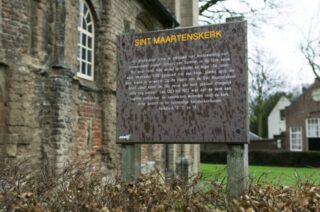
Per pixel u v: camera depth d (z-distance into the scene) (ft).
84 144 37.60
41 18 32.09
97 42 42.01
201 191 16.71
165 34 21.12
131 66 21.67
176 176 20.54
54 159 30.60
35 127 30.83
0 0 28.94
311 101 142.61
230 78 19.76
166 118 20.77
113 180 20.16
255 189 18.52
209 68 20.17
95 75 41.83
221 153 121.80
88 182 15.89
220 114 19.80
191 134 20.24
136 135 21.27
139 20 54.44
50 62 32.09
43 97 31.37
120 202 14.75
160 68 21.12
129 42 21.83
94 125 39.91
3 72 29.22
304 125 143.84
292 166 108.17
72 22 35.37
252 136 164.14
